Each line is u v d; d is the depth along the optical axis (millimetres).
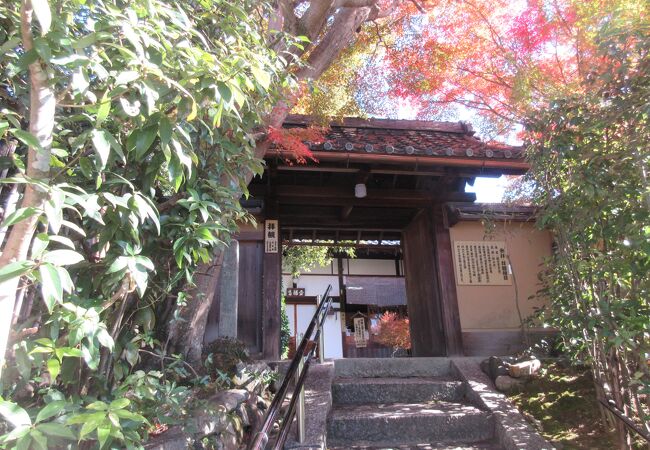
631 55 2996
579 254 3510
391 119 8367
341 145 6145
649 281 2916
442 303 6637
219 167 2662
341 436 3986
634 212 2916
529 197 4688
